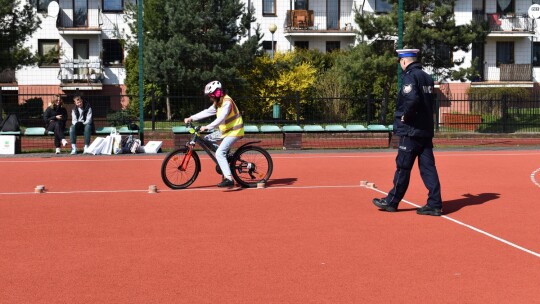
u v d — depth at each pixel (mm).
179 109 31344
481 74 42750
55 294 5738
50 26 39688
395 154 19234
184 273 6379
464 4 41469
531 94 39844
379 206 9758
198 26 31312
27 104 28484
